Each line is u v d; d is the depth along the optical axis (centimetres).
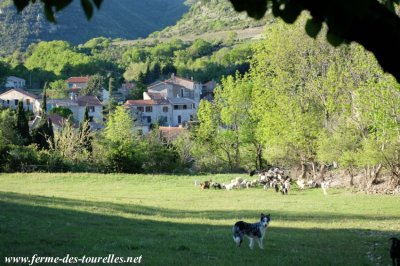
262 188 4462
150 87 13438
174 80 14038
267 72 5191
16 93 12050
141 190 4147
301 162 5091
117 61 18462
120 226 2066
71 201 2927
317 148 4741
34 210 2294
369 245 1806
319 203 3406
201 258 1475
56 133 6306
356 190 4269
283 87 4994
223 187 4384
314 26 346
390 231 2173
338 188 4475
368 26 303
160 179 4856
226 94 6141
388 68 315
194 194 3969
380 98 3772
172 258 1443
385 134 3772
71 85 14912
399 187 4084
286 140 4866
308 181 4703
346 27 307
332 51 4725
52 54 17638
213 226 2252
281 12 341
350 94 4388
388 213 2909
